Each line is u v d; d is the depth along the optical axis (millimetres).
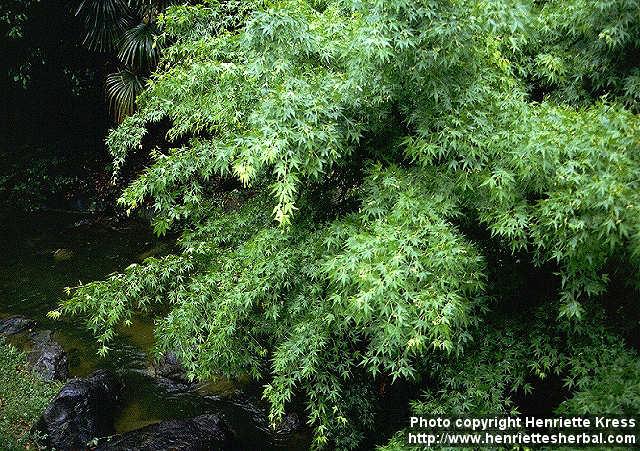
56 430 4102
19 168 9039
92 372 4996
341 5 3396
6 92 9258
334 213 3578
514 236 2580
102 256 7234
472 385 3016
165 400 4770
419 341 2367
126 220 8227
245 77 3215
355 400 3660
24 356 5023
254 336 3764
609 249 2424
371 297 2299
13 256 7180
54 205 8641
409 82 2734
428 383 3756
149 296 3873
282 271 3191
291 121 2578
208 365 3557
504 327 3215
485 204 2729
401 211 2674
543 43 3436
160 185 3307
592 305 2977
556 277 3258
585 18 3045
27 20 8102
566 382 2902
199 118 3561
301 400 4621
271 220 3809
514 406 3191
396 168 2949
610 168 2299
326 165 3133
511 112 2795
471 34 2566
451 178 2834
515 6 2721
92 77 8844
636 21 2852
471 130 2707
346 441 3678
